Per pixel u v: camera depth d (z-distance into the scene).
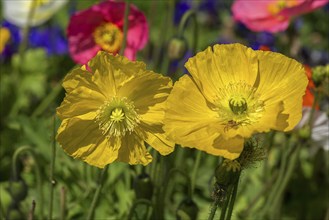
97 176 0.89
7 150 1.04
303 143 0.81
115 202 0.88
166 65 0.95
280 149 0.95
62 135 0.59
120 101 0.59
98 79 0.59
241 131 0.56
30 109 1.15
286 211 0.99
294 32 1.23
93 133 0.60
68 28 0.84
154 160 0.77
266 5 0.98
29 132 0.95
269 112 0.57
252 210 0.91
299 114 0.56
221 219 0.62
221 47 0.59
